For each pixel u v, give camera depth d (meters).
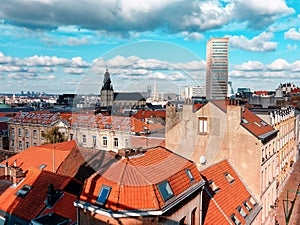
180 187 9.98
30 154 24.91
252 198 18.92
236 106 19.64
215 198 15.81
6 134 57.28
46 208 13.89
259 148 19.12
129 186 8.83
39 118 51.00
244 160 19.62
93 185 9.53
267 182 21.77
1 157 28.12
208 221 13.87
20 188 16.30
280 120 32.66
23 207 14.66
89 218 9.31
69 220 12.70
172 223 9.61
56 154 23.77
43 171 16.86
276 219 28.20
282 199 32.91
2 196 16.23
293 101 65.94
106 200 8.93
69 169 16.27
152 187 8.83
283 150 35.41
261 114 27.38
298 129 52.78
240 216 15.89
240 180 19.52
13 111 89.81
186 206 10.52
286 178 38.69
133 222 8.69
